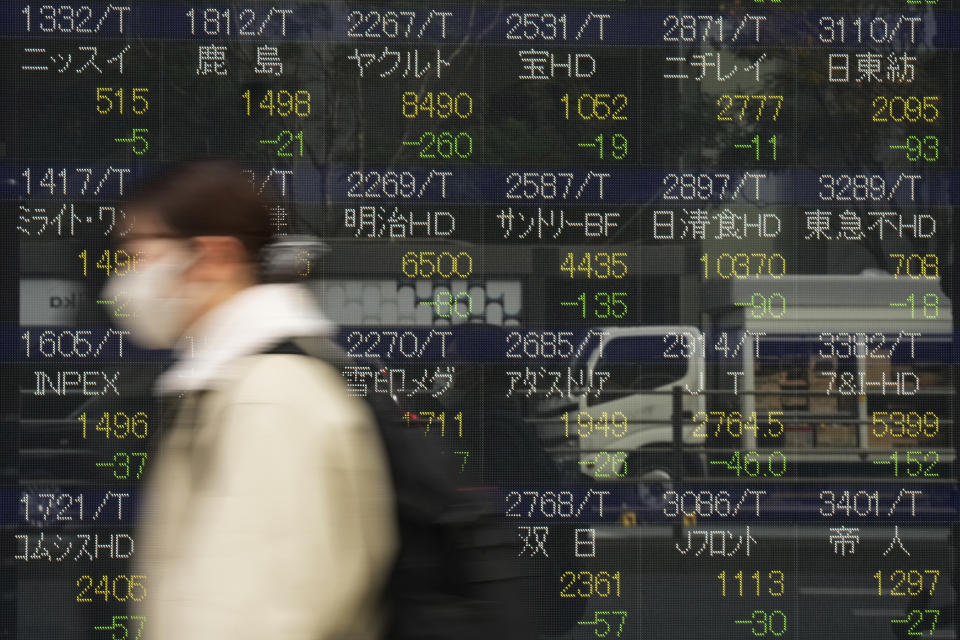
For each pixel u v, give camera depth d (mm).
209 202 3518
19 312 7098
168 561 3283
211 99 7199
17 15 7129
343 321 7207
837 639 7324
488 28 7316
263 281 3559
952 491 7332
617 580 7270
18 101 7117
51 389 7105
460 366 7242
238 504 3139
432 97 7277
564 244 7309
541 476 7258
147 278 3545
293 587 3127
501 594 3480
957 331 7355
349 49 7254
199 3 7199
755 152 7371
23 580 7055
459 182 7270
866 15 7340
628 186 7332
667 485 7301
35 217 7117
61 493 7086
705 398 7324
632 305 7316
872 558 7344
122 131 7156
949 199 7320
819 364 7355
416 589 3414
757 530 7320
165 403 7141
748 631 7309
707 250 7352
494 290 7270
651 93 7359
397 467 3422
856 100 7336
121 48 7172
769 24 7332
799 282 7355
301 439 3195
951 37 7359
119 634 7066
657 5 7359
